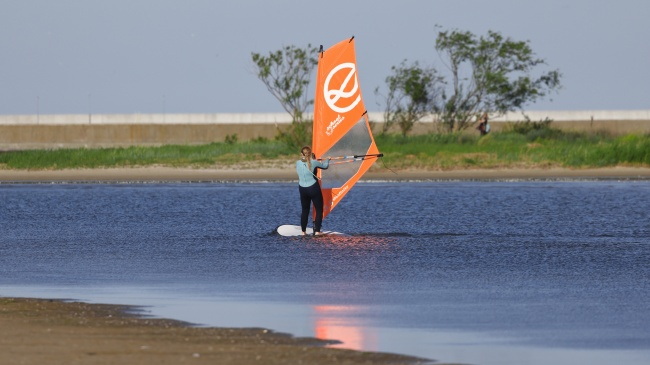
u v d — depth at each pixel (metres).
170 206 136.75
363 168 96.75
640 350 47.81
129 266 77.69
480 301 61.31
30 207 135.38
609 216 121.00
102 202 143.38
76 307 58.25
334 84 95.75
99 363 42.28
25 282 69.31
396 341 49.47
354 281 69.44
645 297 62.75
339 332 51.56
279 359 44.06
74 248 90.06
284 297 62.75
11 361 42.38
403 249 87.81
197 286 67.31
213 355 44.53
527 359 45.94
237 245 91.31
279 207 134.75
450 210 129.12
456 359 45.69
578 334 51.41
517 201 143.00
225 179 189.50
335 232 99.38
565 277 71.44
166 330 51.09
